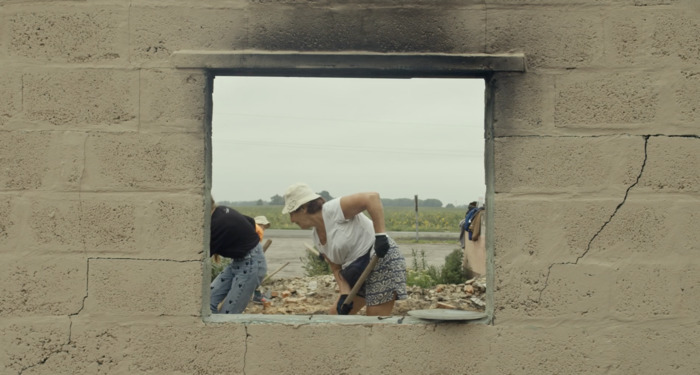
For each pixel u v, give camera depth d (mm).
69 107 3379
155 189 3354
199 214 3342
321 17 3400
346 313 4293
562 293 3295
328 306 7680
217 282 5164
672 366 3273
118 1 3400
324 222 4484
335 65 3350
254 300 7715
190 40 3395
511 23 3369
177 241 3338
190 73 3375
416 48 3389
